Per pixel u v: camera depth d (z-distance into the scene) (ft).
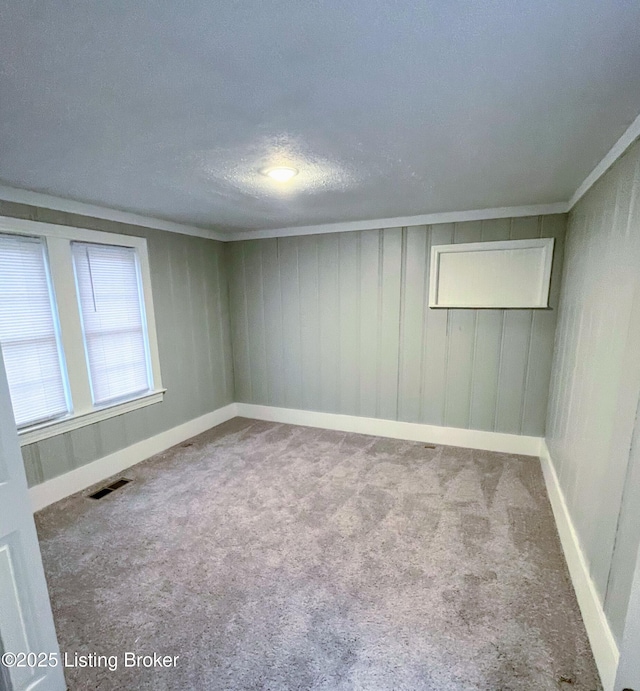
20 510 4.32
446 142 5.91
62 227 9.28
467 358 12.03
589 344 6.98
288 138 5.71
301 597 6.24
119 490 9.84
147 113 4.86
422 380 12.71
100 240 10.21
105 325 10.57
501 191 8.89
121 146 5.93
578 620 5.74
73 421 9.65
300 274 13.87
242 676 4.95
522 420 11.68
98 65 3.80
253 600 6.19
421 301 12.30
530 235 10.71
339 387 13.97
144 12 3.04
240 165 6.86
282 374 14.88
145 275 11.60
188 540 7.77
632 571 4.31
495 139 5.81
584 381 7.13
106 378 10.68
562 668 5.00
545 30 3.35
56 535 7.97
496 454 11.82
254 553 7.34
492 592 6.30
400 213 11.37
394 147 6.09
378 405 13.47
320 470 10.81
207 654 5.27
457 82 4.21
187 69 3.90
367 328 13.17
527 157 6.57
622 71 3.99
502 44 3.55
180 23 3.19
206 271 14.07
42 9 2.96
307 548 7.47
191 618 5.86
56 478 9.35
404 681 4.86
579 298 8.13
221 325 14.98
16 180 7.63
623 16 3.14
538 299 10.87
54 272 9.17
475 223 11.24
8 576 4.23
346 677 4.91
